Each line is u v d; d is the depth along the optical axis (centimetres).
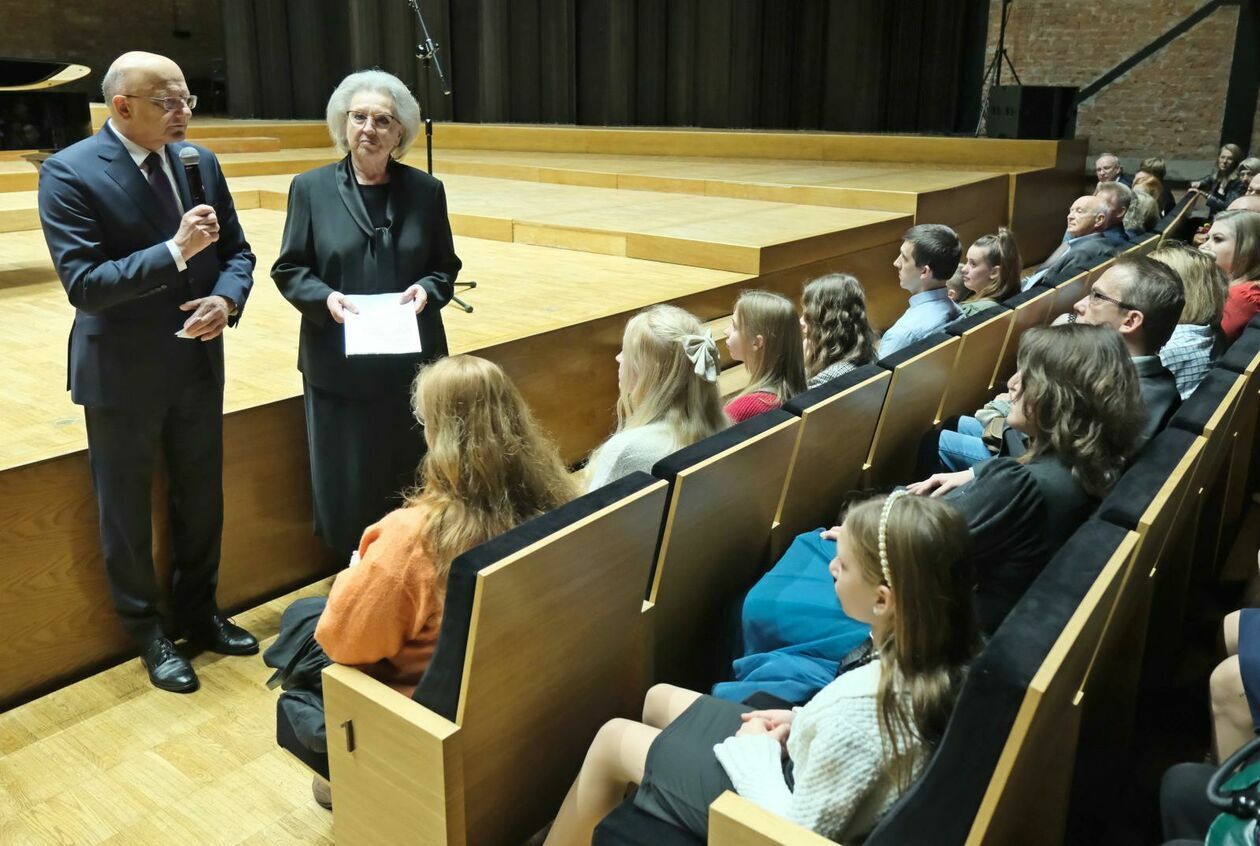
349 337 253
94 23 1212
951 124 1084
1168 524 180
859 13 1073
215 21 1302
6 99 466
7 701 252
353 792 173
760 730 157
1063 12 1018
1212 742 195
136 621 259
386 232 267
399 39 1148
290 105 1191
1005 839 135
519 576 151
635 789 170
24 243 627
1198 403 221
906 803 123
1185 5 967
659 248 548
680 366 223
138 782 222
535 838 192
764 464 212
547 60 1142
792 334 258
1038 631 123
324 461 282
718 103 1127
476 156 985
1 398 322
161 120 233
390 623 168
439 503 172
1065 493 187
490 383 176
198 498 264
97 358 238
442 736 153
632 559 178
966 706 118
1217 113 979
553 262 550
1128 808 205
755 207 680
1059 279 405
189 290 244
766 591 206
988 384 349
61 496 255
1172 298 246
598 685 185
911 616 130
